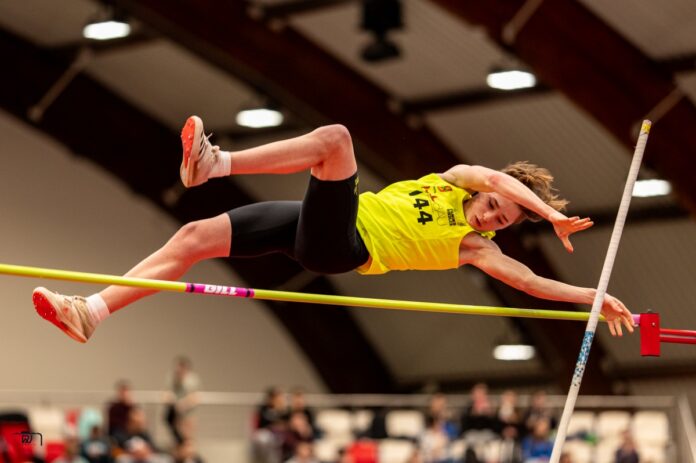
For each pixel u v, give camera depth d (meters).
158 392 16.66
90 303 3.99
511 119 14.81
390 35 13.77
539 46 12.28
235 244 4.23
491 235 4.59
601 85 12.48
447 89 14.68
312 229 4.15
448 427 11.74
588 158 14.94
